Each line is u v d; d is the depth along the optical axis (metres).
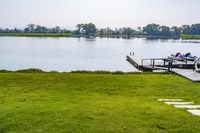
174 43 101.00
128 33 189.00
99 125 6.86
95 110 8.21
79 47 66.50
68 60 36.72
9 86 12.97
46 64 32.06
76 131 6.48
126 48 65.31
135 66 29.95
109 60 37.41
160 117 7.56
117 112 8.02
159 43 100.19
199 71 19.59
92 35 184.12
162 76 17.25
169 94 11.77
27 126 6.82
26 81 14.28
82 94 11.41
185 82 15.06
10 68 28.25
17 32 189.12
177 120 7.32
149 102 9.90
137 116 7.63
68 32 192.62
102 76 16.34
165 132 6.46
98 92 11.96
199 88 13.32
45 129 6.61
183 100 10.48
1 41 93.75
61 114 7.71
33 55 43.25
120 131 6.49
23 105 8.94
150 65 26.66
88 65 31.61
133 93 11.89
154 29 190.25
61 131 6.48
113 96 11.15
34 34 168.38
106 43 93.12
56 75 16.47
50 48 61.09
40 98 10.35
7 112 7.96
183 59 31.31
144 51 55.72
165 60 27.69
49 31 197.75
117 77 16.09
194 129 6.66
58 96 10.84
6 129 6.70
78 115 7.62
